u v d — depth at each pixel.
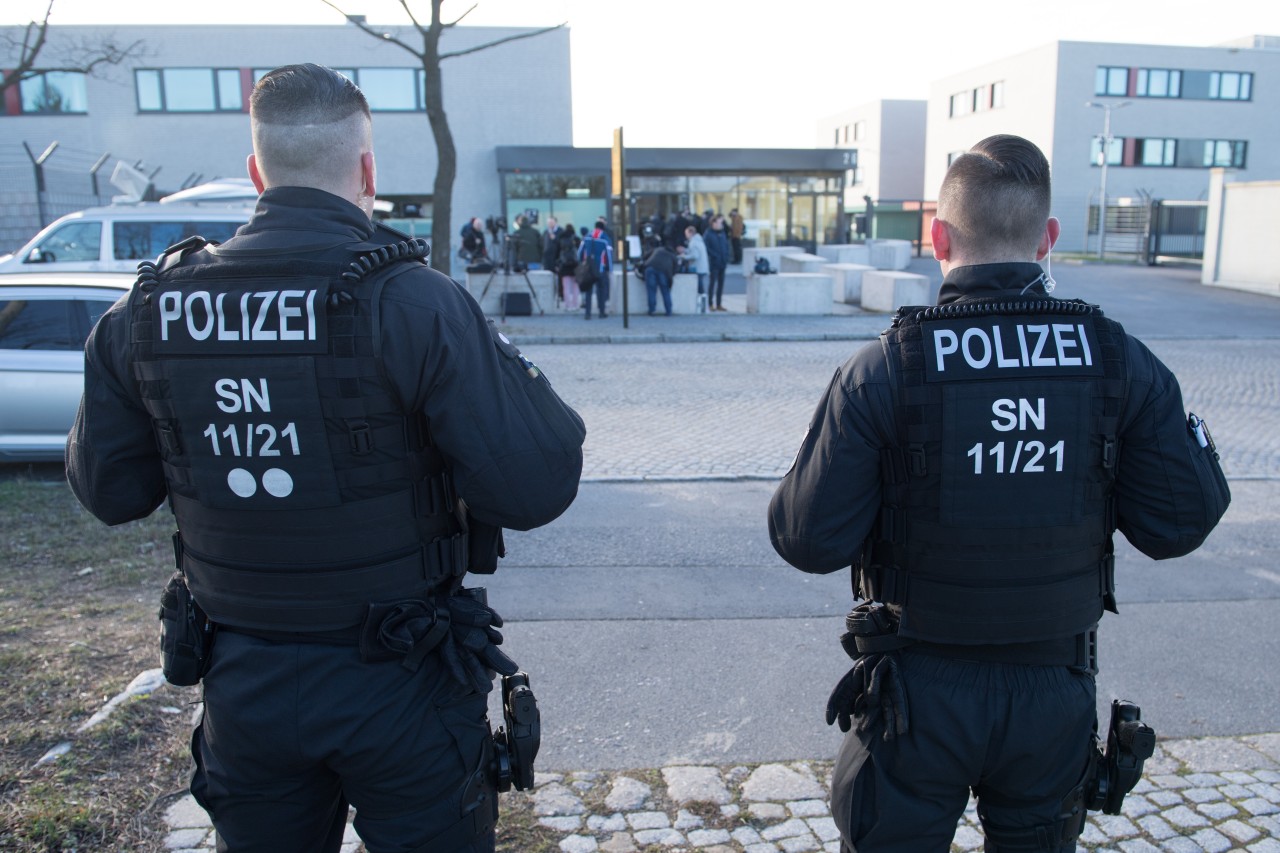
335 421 1.63
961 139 49.97
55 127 28.00
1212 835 2.83
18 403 6.55
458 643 1.74
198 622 1.79
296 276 1.64
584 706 3.57
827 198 29.98
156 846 2.66
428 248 1.77
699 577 4.92
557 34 29.17
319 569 1.66
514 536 5.56
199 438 1.67
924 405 1.75
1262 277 22.53
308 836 1.81
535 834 2.79
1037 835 1.83
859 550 1.83
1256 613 4.53
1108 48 43.12
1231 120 45.12
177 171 28.53
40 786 2.84
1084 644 1.83
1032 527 1.74
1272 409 9.72
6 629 3.94
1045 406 1.74
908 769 1.80
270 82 1.74
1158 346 14.73
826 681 3.78
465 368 1.65
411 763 1.71
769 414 9.34
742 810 2.92
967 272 1.86
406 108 29.06
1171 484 1.78
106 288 6.82
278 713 1.67
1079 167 43.56
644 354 13.61
